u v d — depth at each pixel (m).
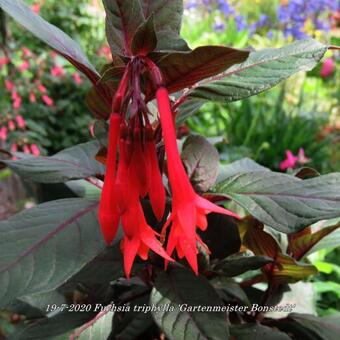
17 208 0.64
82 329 0.19
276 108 0.78
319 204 0.15
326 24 0.97
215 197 0.19
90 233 0.17
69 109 0.86
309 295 0.25
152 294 0.18
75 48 0.18
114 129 0.15
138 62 0.15
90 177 0.21
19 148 0.76
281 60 0.17
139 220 0.15
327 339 0.21
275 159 0.76
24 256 0.15
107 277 0.20
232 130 0.79
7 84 0.73
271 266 0.21
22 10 0.16
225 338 0.16
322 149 0.79
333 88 0.99
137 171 0.15
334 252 0.45
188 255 0.14
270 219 0.15
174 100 0.20
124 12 0.17
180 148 0.25
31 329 0.19
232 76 0.17
